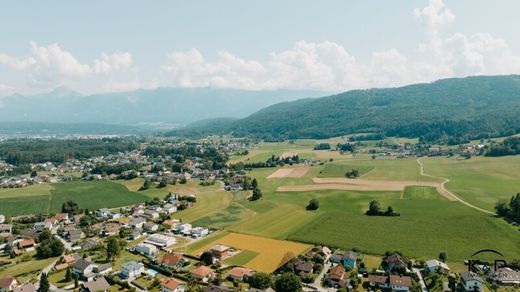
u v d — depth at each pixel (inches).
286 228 7701.8
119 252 6397.6
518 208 7554.1
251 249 6579.7
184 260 6023.6
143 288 5251.0
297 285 4904.0
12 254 6584.6
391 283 5059.1
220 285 5162.4
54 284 5364.2
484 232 6983.3
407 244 6569.9
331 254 6264.8
